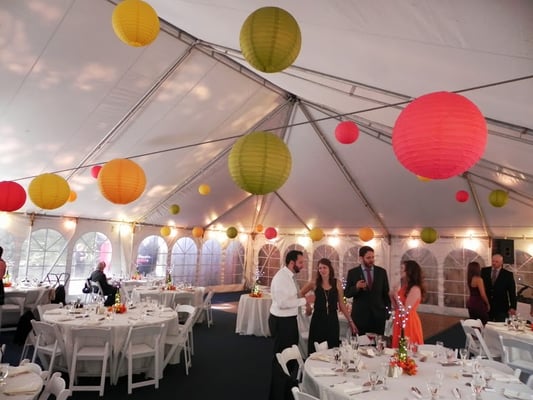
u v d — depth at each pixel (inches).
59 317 182.9
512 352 173.5
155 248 456.8
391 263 420.2
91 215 383.6
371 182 345.1
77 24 181.5
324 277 156.2
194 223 477.1
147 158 302.5
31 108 221.5
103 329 156.2
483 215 339.9
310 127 312.5
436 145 55.9
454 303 387.2
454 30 74.5
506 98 107.1
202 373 191.0
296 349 129.3
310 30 107.7
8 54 185.9
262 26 68.7
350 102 185.9
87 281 349.1
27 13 171.0
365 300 164.9
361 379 104.0
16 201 161.6
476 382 90.0
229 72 244.5
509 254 345.7
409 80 119.9
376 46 100.3
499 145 169.2
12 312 274.7
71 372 155.0
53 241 363.3
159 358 177.3
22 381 96.5
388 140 278.7
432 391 89.2
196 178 363.3
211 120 282.4
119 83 220.5
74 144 260.2
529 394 91.5
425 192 334.3
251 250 555.2
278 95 286.7
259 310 282.5
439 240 396.8
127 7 94.3
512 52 75.3
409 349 132.8
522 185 252.4
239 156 82.1
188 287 340.2
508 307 211.9
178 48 211.5
